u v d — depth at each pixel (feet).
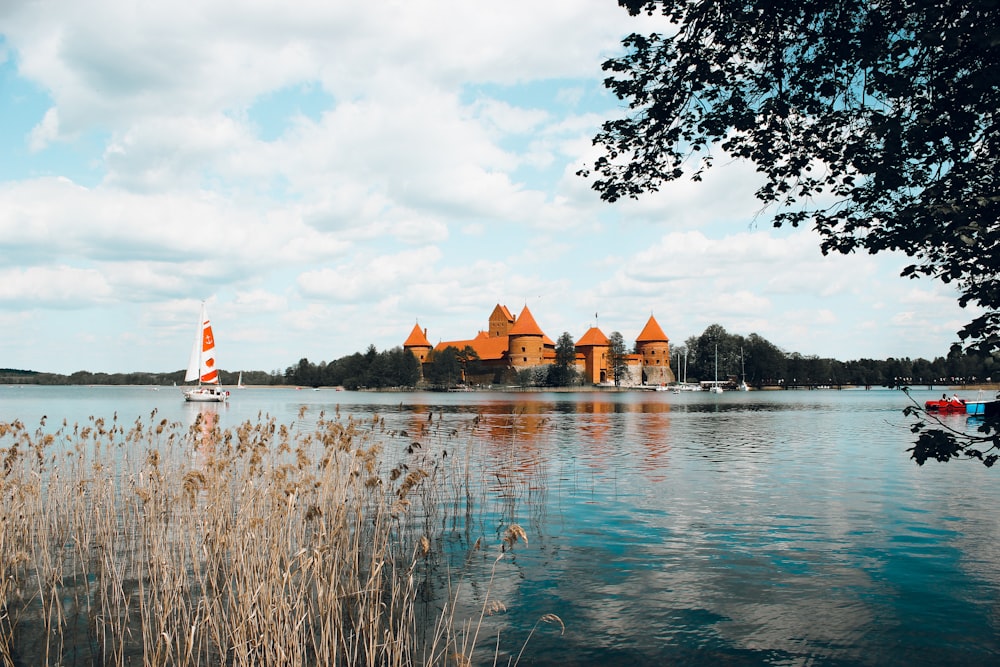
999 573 36.40
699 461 83.97
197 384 325.01
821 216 31.68
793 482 66.69
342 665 25.48
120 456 70.69
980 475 71.77
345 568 35.19
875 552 40.47
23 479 43.93
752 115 31.83
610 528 46.57
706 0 30.89
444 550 40.81
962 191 26.89
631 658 26.40
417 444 47.34
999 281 24.71
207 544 35.53
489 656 26.50
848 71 30.55
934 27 24.89
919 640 27.94
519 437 118.11
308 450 53.26
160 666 25.70
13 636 28.30
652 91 34.14
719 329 616.39
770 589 33.91
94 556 39.09
